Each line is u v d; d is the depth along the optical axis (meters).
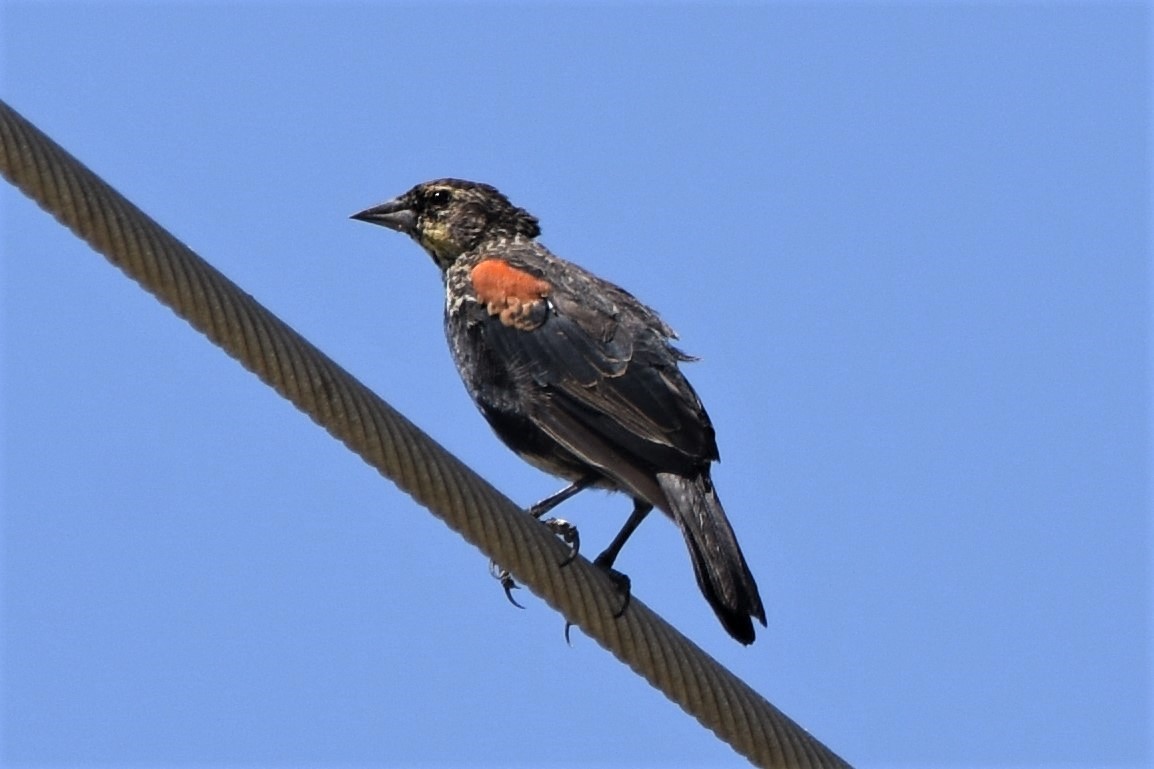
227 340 10.55
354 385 10.83
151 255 10.38
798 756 11.43
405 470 10.86
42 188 10.20
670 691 11.34
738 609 11.74
